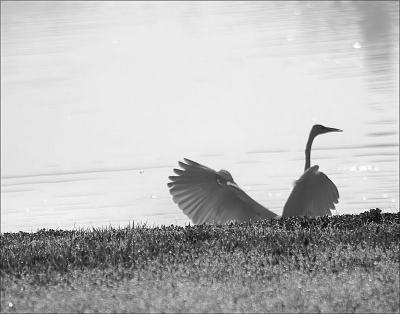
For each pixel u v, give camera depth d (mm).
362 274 8078
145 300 7492
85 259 8969
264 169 21438
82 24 50000
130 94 33000
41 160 24250
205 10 52875
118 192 20203
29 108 31344
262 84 32375
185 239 9648
